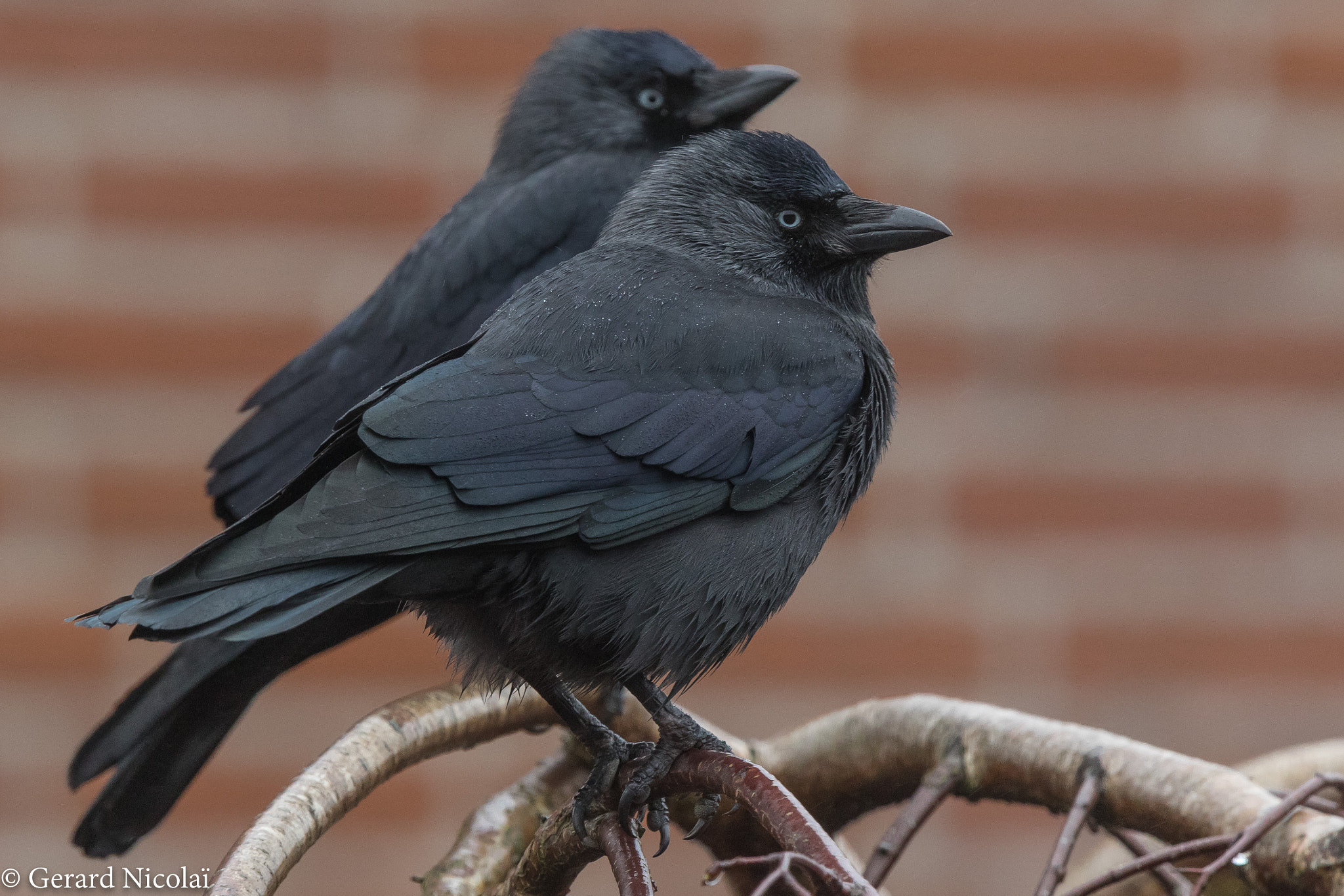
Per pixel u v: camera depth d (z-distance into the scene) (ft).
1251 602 37.42
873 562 37.24
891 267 37.86
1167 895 21.25
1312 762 25.71
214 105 37.32
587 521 22.53
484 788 36.11
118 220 36.91
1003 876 37.09
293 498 21.56
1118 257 38.32
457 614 23.00
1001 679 37.11
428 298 29.73
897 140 38.68
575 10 38.52
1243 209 38.52
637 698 23.36
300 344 37.04
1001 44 38.70
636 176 31.40
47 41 36.96
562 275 24.68
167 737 26.03
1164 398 38.01
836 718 24.27
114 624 19.44
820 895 17.40
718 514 23.56
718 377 23.76
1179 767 21.21
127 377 36.58
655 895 19.25
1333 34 38.60
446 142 37.86
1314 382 38.06
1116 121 38.70
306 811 20.57
